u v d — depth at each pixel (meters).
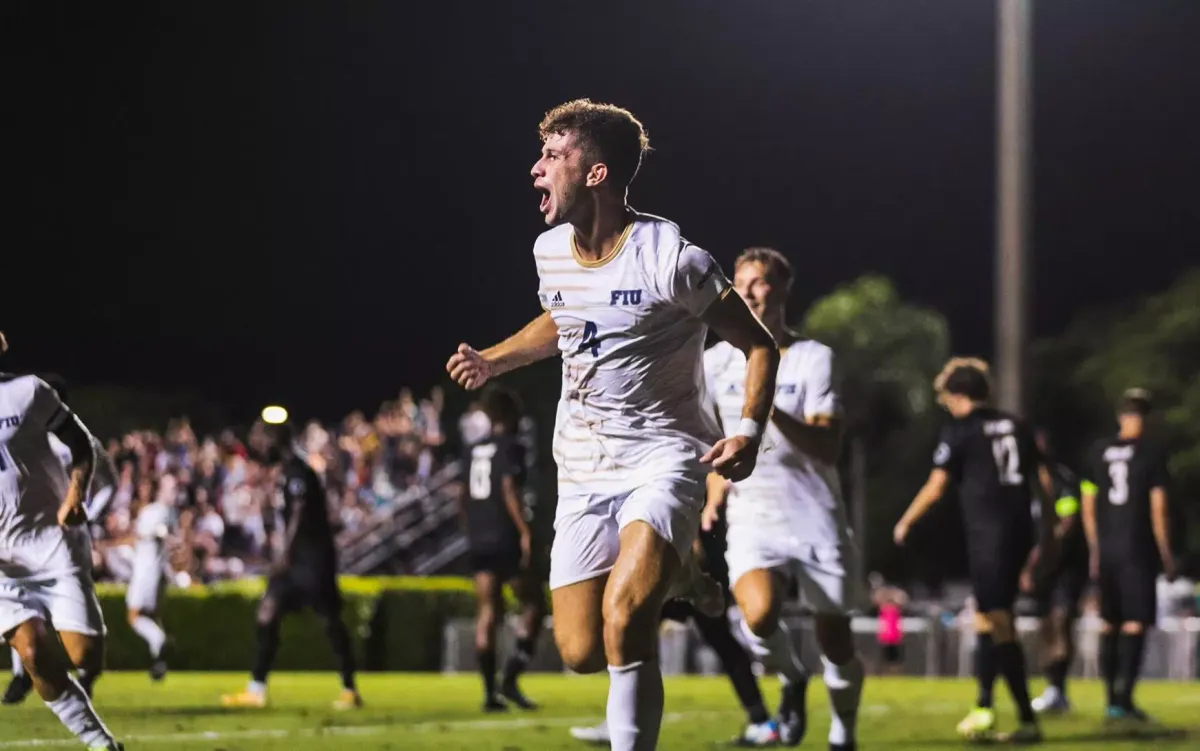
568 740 8.84
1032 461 9.69
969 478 9.68
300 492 11.30
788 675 8.48
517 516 11.42
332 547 11.39
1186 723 11.16
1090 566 12.14
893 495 37.38
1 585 6.32
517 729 9.53
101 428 30.61
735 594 7.37
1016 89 15.77
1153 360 38.84
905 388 37.47
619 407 5.14
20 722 8.98
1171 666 20.58
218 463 24.97
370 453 26.70
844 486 37.47
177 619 17.30
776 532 7.30
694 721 10.36
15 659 10.25
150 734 8.66
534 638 11.71
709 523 7.27
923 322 38.34
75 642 6.66
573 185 5.06
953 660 20.03
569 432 5.24
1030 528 9.70
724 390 7.50
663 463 5.11
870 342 37.78
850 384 37.38
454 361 5.54
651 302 5.03
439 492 25.41
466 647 18.66
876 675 20.38
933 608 25.86
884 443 37.88
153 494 19.36
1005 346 15.69
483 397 11.73
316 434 26.11
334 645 11.39
